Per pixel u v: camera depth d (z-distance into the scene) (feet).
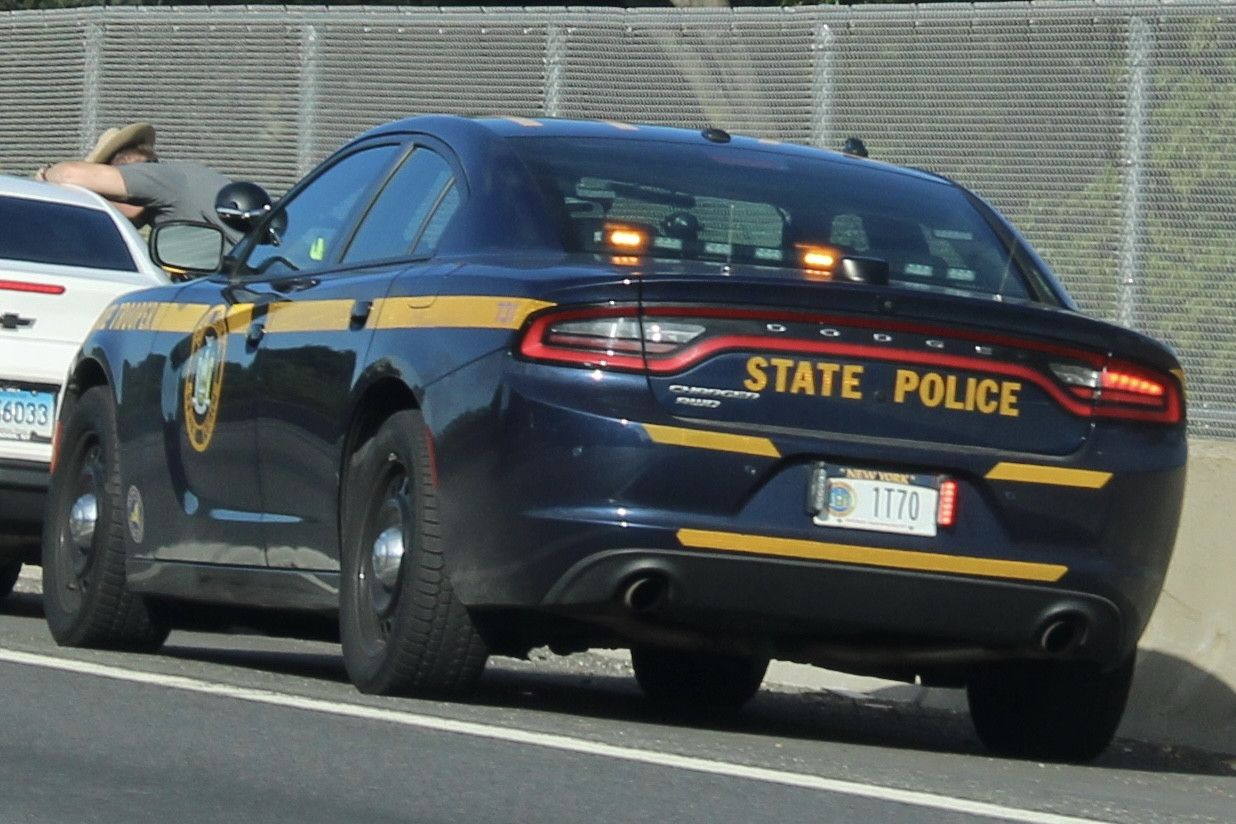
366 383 52.80
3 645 62.49
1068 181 84.99
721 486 46.98
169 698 51.57
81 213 86.63
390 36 104.12
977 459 48.24
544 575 47.34
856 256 52.90
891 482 47.83
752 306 47.47
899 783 44.60
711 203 53.62
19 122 118.83
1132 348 50.01
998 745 56.54
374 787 41.06
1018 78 86.28
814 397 47.62
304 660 73.26
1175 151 82.74
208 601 61.52
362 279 55.57
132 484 65.77
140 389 65.87
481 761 43.86
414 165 57.57
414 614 50.11
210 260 67.41
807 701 73.92
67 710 49.60
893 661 51.65
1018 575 48.52
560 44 98.32
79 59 115.85
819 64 91.30
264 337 58.90
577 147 55.11
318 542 55.47
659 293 47.24
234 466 59.77
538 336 47.52
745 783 42.93
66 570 69.05
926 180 58.70
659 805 40.09
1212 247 81.82
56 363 79.00
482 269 50.52
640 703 67.00
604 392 46.93
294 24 107.45
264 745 45.24
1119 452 49.55
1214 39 82.38
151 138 107.55
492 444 47.80
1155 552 50.34
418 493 50.16
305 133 107.45
